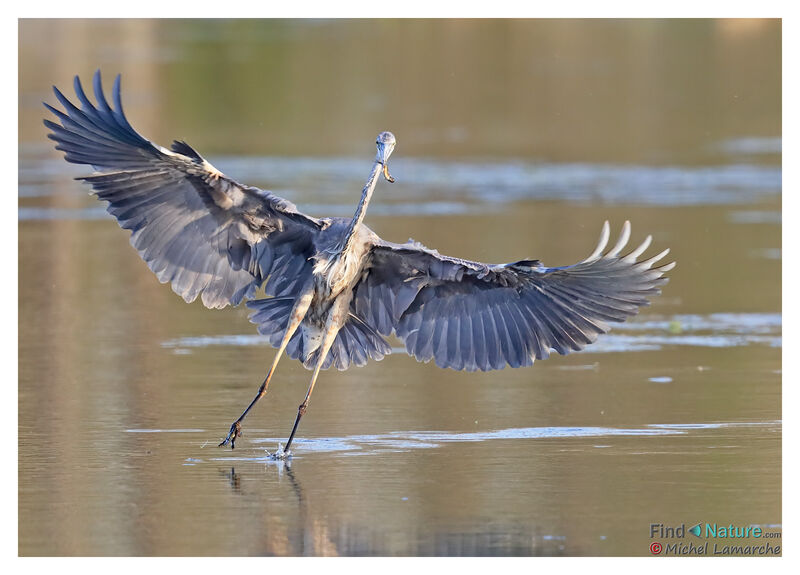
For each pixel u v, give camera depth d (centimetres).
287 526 1004
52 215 2561
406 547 959
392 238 2194
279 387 1480
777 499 1068
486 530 994
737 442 1236
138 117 3503
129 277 2116
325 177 2831
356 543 967
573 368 1568
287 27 5312
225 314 1902
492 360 1207
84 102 1121
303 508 1047
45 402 1391
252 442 1252
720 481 1116
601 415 1344
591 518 1023
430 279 1207
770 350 1634
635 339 1717
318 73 4322
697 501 1064
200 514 1034
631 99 3912
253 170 2872
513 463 1176
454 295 1211
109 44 4728
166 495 1084
